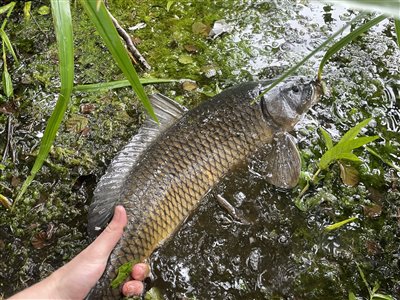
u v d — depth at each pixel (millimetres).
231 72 592
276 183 483
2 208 488
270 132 496
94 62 609
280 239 457
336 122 538
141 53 618
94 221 426
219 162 475
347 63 591
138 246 425
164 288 431
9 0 670
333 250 449
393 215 468
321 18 650
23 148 532
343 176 491
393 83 573
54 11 317
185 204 459
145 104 331
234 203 478
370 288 422
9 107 567
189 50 619
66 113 557
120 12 665
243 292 429
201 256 449
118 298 405
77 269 369
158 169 449
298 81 505
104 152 526
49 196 495
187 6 672
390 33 624
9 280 446
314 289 427
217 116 480
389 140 524
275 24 645
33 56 619
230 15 658
